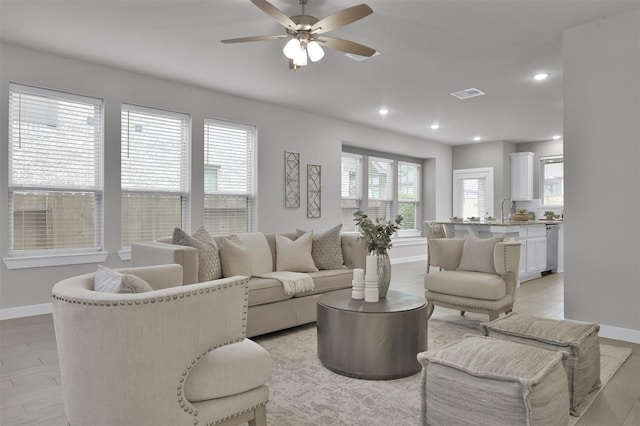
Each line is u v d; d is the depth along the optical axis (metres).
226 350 1.67
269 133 5.95
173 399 1.40
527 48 3.91
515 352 1.75
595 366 2.33
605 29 3.37
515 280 3.63
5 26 3.47
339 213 6.98
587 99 3.47
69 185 4.24
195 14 3.25
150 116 4.84
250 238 3.92
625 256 3.31
